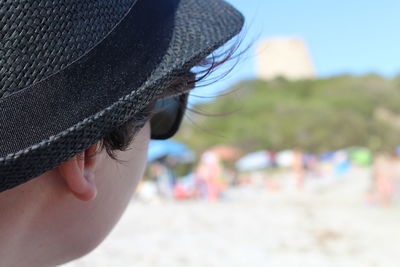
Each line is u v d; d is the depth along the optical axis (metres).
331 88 72.56
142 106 0.73
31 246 0.79
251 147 48.16
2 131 0.66
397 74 78.00
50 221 0.79
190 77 0.87
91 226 0.87
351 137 52.38
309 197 17.50
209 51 0.83
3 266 0.76
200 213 10.66
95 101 0.71
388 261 5.48
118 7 0.79
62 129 0.68
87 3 0.74
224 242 6.50
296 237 7.18
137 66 0.77
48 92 0.69
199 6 0.97
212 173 15.94
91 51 0.73
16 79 0.68
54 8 0.70
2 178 0.63
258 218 9.72
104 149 0.80
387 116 67.00
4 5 0.67
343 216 10.26
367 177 26.89
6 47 0.67
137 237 6.61
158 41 0.83
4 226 0.72
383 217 9.94
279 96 67.94
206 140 45.31
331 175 31.06
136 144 0.93
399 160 15.45
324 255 5.80
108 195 0.88
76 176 0.75
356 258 5.68
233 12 1.00
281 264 5.24
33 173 0.65
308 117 55.44
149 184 15.54
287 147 50.81
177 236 6.88
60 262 0.88
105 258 4.57
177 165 27.05
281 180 29.16
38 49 0.69
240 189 23.52
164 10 0.90
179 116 1.14
